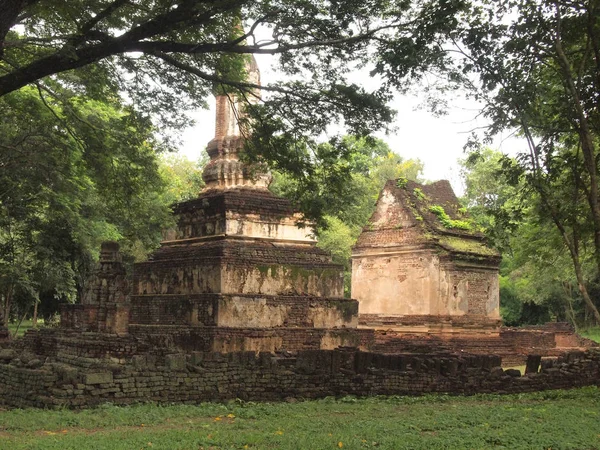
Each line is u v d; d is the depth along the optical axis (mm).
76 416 12438
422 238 33562
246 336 21172
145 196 23484
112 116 28844
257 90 24109
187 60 16641
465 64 13961
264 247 23047
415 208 34688
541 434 11922
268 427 12062
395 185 35562
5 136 22891
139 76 17203
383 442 10836
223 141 24578
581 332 53438
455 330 32562
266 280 22406
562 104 15812
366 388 16594
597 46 15109
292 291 22875
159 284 23766
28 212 27922
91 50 13773
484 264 34156
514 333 34938
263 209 23578
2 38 12453
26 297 32781
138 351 18938
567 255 30484
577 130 14898
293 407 14445
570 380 19859
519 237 27641
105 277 22125
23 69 13508
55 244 30125
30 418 12219
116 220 27938
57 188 23859
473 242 34469
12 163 22609
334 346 22906
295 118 16453
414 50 13531
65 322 26797
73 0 13922
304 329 22391
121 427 11883
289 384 15836
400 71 13844
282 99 16203
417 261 33875
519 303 55156
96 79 17609
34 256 31391
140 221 22516
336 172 17297
